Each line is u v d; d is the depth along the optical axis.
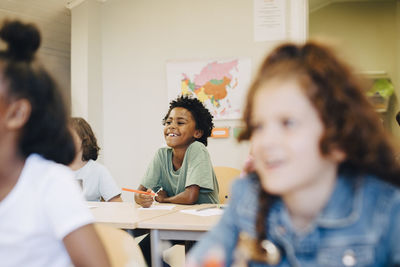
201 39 3.10
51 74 0.73
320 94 0.43
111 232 0.92
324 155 0.43
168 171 2.10
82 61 3.32
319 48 0.47
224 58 3.03
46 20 3.41
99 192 2.08
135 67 3.31
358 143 0.44
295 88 0.43
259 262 0.51
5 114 0.65
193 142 2.06
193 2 3.12
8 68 0.65
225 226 0.57
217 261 0.46
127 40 3.33
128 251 0.87
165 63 3.21
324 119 0.43
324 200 0.46
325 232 0.46
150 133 3.26
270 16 2.90
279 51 0.49
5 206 0.67
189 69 3.13
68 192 0.69
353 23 3.87
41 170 0.70
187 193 1.89
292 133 0.43
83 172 2.04
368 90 0.47
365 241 0.44
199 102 2.14
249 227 0.52
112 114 3.38
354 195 0.46
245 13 2.97
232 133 2.99
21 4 3.12
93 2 3.34
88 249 0.67
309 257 0.47
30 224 0.67
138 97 3.30
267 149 0.43
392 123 3.75
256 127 0.46
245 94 0.49
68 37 3.74
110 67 3.39
